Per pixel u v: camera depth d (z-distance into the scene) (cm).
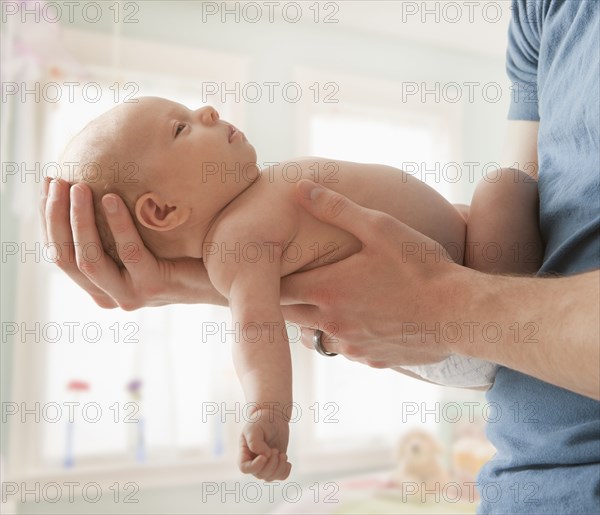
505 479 87
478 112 412
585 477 76
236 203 103
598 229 81
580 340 67
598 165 82
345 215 92
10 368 302
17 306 304
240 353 89
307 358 363
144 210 102
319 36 372
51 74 298
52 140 305
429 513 287
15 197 286
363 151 382
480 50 411
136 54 325
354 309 91
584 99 83
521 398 87
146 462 320
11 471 297
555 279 76
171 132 104
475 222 107
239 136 109
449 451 366
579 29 86
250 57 352
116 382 318
